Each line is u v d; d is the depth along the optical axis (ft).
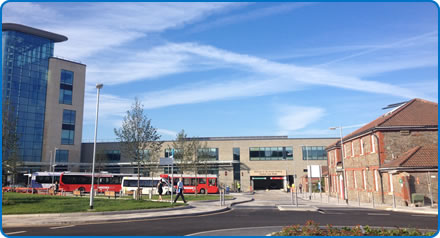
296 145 244.63
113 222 53.57
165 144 239.71
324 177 203.72
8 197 84.38
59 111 241.55
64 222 52.11
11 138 84.94
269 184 266.77
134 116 96.94
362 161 119.55
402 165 94.43
